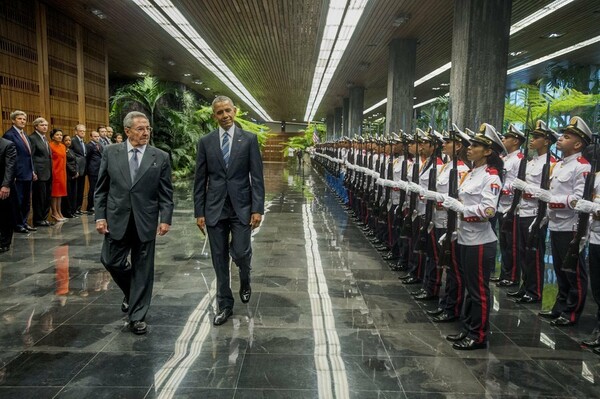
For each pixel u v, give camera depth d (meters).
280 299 4.26
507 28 6.70
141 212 3.46
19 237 6.79
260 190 3.76
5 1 7.29
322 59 13.78
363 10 8.88
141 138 3.52
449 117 7.32
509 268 4.80
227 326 3.61
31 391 2.65
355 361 3.05
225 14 9.34
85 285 4.59
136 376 2.83
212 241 3.70
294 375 2.86
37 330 3.51
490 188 3.14
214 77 17.81
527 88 12.76
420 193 4.32
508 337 3.48
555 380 2.83
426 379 2.83
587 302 4.38
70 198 8.59
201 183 3.74
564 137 3.81
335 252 6.14
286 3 8.57
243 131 3.75
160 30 10.54
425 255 4.36
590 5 8.54
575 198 3.62
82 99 9.92
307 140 39.47
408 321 3.76
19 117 6.89
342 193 11.44
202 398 2.60
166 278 4.86
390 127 11.31
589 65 13.72
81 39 9.90
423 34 10.59
